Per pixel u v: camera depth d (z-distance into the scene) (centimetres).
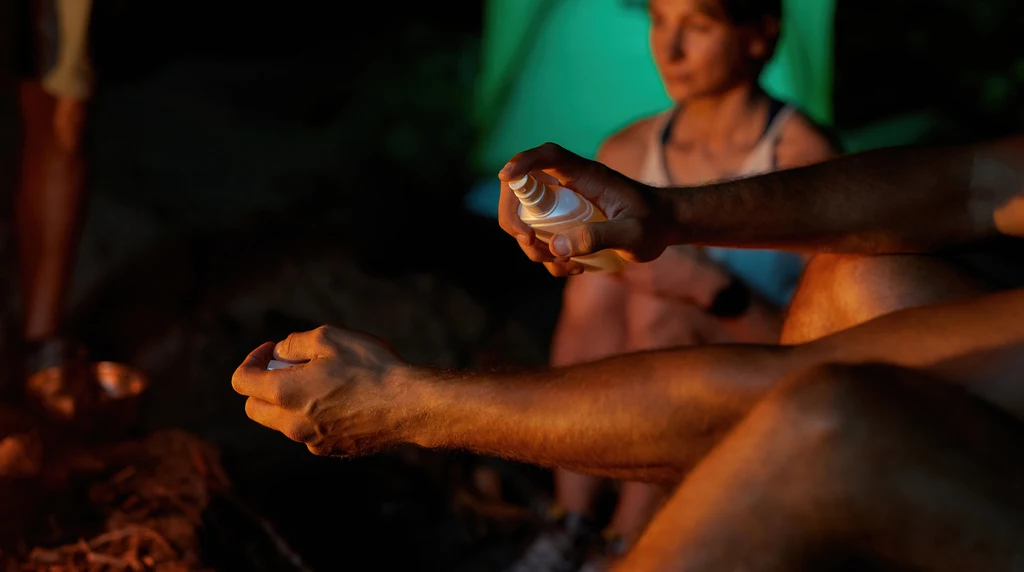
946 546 114
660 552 115
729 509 115
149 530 207
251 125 657
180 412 331
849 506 113
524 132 604
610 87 582
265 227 488
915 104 720
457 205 588
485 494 287
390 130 668
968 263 183
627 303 281
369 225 536
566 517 274
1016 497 113
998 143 178
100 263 409
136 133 605
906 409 116
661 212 163
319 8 862
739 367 141
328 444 158
